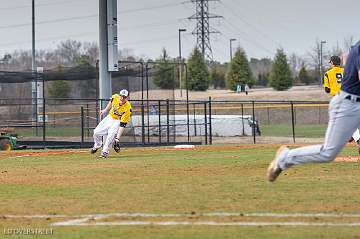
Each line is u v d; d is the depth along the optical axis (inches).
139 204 868.0
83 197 946.1
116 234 671.1
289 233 658.8
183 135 3804.1
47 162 1658.5
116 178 1192.8
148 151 2143.2
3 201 918.4
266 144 2721.5
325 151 754.8
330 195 919.7
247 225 706.8
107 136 1829.5
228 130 4170.8
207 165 1433.3
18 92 5157.5
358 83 723.4
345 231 664.4
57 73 3764.8
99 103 2908.5
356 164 1364.4
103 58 2901.1
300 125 5698.8
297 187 1009.5
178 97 7352.4
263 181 1098.1
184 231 678.5
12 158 1876.2
